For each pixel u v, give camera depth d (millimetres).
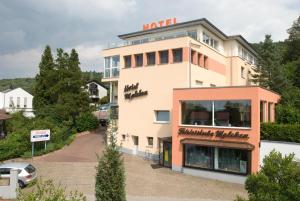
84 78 46875
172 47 30078
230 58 40406
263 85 40312
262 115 24438
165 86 30469
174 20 36125
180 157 25578
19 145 31203
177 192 20359
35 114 45500
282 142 21703
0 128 38906
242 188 21391
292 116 26109
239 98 22984
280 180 10695
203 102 24766
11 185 18656
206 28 34906
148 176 24344
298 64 42406
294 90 34281
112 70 36188
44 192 8977
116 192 12703
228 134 23125
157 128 30797
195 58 30938
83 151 33875
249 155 22188
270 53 41219
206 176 24016
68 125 43062
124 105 33938
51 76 44531
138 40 37781
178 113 25781
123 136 34156
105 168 12883
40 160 29906
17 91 67500
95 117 48000
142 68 32281
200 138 24531
